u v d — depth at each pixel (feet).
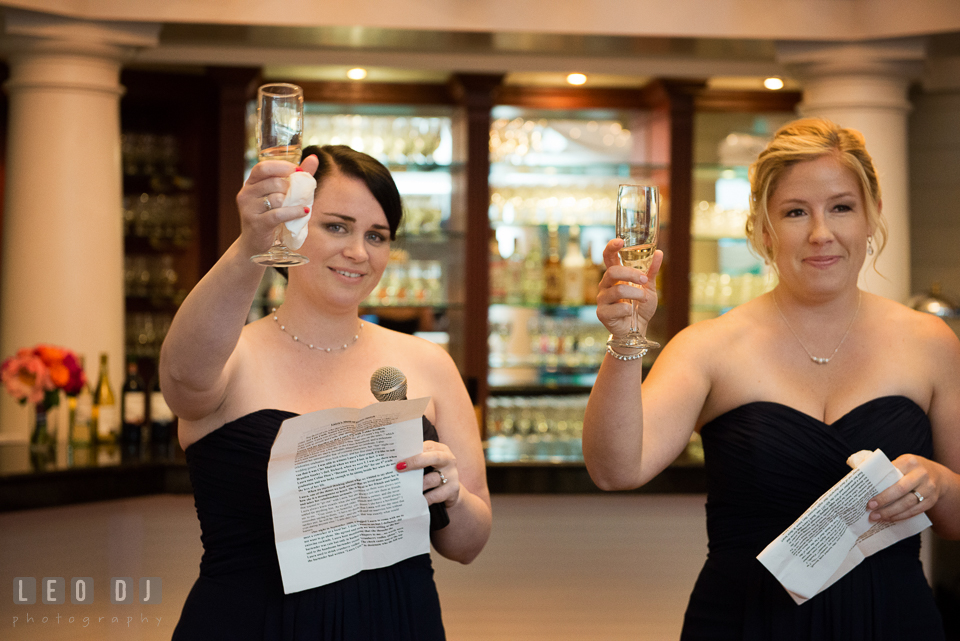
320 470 4.65
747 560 5.36
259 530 4.73
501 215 17.44
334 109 17.28
